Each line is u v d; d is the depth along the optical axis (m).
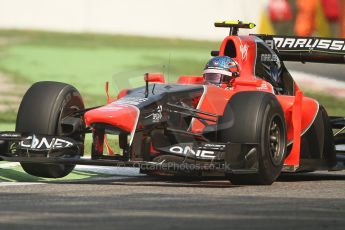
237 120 26.64
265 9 74.19
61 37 82.56
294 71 70.19
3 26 81.38
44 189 24.38
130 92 28.09
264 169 26.78
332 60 33.81
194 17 79.50
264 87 30.05
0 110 52.97
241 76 30.48
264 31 74.25
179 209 20.38
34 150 26.56
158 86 28.31
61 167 28.28
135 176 30.36
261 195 23.78
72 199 22.02
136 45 81.56
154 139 26.97
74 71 69.81
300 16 73.06
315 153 30.95
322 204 21.95
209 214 19.66
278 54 33.28
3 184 25.64
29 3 81.00
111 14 81.62
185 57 76.31
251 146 26.50
